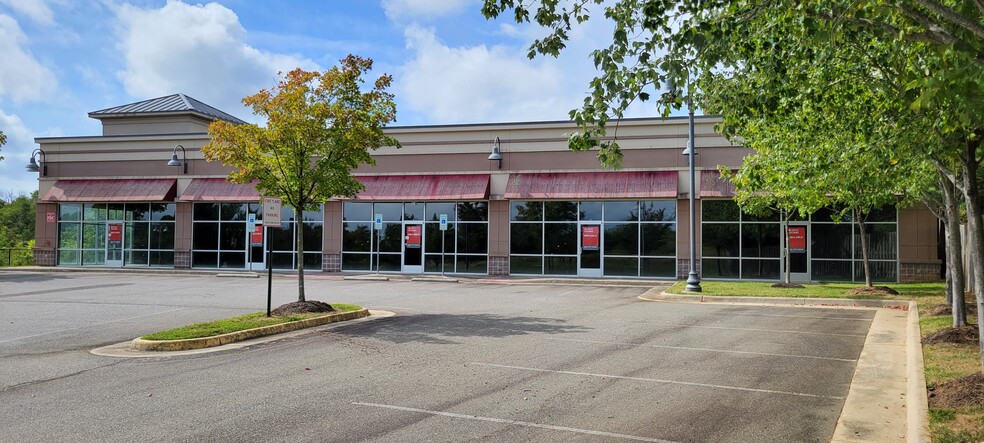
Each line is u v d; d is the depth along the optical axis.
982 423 5.80
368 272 30.36
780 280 25.72
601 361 9.43
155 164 32.72
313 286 23.98
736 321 13.97
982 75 5.38
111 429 6.16
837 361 9.47
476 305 17.39
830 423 6.41
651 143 27.03
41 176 34.06
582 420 6.49
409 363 9.30
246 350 10.45
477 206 29.38
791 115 10.66
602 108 6.88
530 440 5.87
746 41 7.80
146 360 9.67
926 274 24.39
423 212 30.02
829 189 17.72
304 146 14.52
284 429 6.16
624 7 6.95
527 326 13.11
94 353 10.30
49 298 18.89
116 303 17.58
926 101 5.77
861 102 9.80
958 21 5.13
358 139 14.53
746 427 6.27
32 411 6.80
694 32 6.48
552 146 28.17
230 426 6.25
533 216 28.58
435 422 6.40
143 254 33.12
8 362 9.55
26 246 47.78
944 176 11.57
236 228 32.06
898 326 13.12
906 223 24.72
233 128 14.20
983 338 7.34
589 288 23.50
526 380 8.21
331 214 30.91
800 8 6.42
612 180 27.20
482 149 28.95
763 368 8.97
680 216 26.88
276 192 15.00
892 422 6.37
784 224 25.78
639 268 27.30
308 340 11.39
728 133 8.98
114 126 38.34
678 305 17.53
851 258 25.20
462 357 9.74
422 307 16.88
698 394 7.52
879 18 6.50
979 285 7.51
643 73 6.82
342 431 6.11
